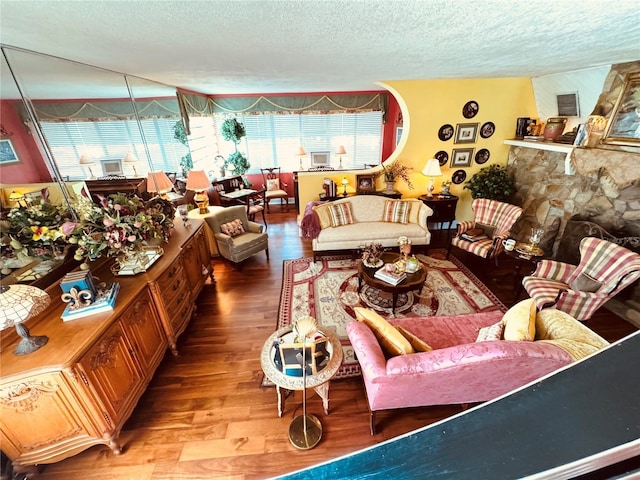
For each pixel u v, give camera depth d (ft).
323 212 13.89
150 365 7.23
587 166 10.18
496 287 11.51
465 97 14.16
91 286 6.21
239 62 7.99
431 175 14.32
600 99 10.28
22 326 5.08
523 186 14.37
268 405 7.08
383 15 4.34
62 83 7.27
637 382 1.28
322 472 1.46
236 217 14.01
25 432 5.25
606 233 9.82
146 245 7.80
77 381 5.12
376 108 21.76
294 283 12.10
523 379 5.29
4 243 5.67
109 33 4.97
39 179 6.47
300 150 21.26
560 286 8.68
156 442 6.32
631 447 1.02
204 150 19.35
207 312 10.44
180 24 4.53
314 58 7.62
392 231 13.60
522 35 5.71
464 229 12.66
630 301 9.52
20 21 4.27
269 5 3.80
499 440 1.27
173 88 14.17
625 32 5.59
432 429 1.46
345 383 7.61
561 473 1.07
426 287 11.50
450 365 4.95
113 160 9.25
